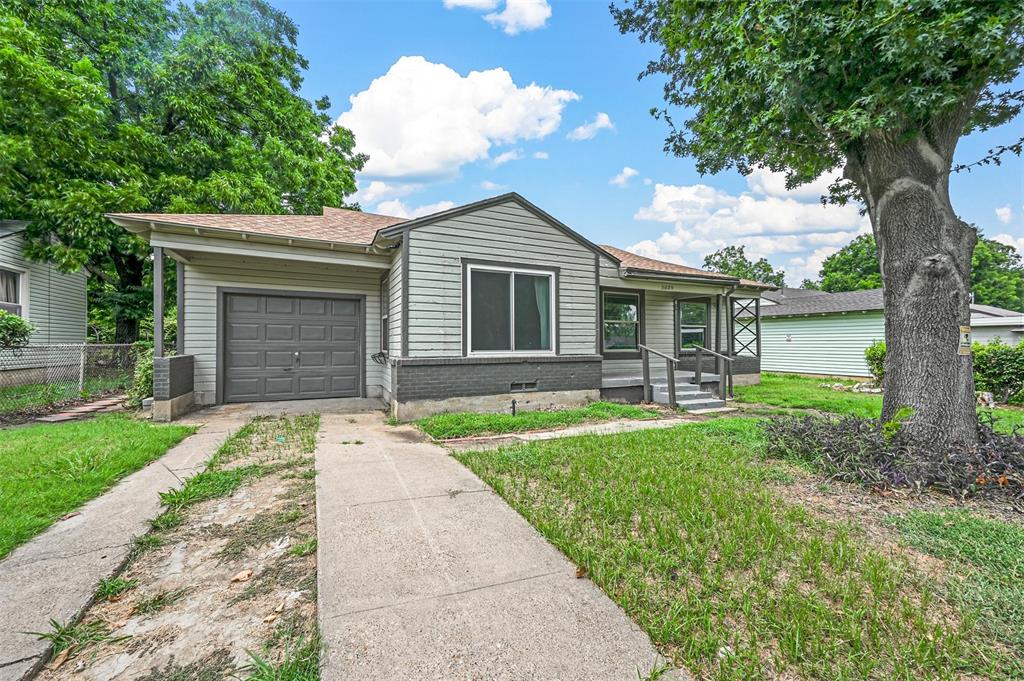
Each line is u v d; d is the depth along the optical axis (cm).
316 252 764
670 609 199
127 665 173
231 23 1400
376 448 510
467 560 247
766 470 406
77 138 1026
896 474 360
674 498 330
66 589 219
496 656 171
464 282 759
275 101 1491
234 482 381
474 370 758
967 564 245
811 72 389
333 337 901
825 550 255
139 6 1252
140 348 1076
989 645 180
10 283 1070
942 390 415
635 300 1088
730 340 1180
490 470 412
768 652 175
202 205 1192
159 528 292
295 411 771
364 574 231
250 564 250
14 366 789
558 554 254
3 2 1014
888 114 366
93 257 1297
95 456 423
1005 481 343
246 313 832
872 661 169
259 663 168
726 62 473
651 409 833
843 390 1240
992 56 340
